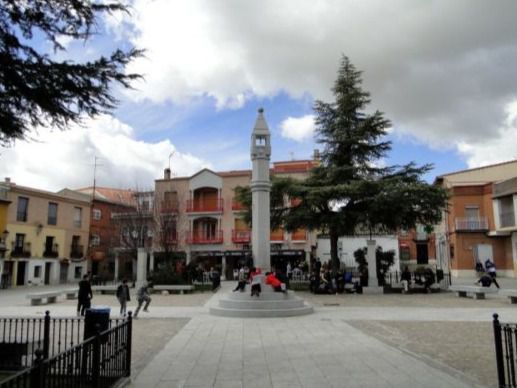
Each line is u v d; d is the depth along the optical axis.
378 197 25.72
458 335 11.83
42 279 44.78
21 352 8.09
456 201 41.53
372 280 26.59
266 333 12.27
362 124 29.23
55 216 47.00
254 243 18.27
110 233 48.38
